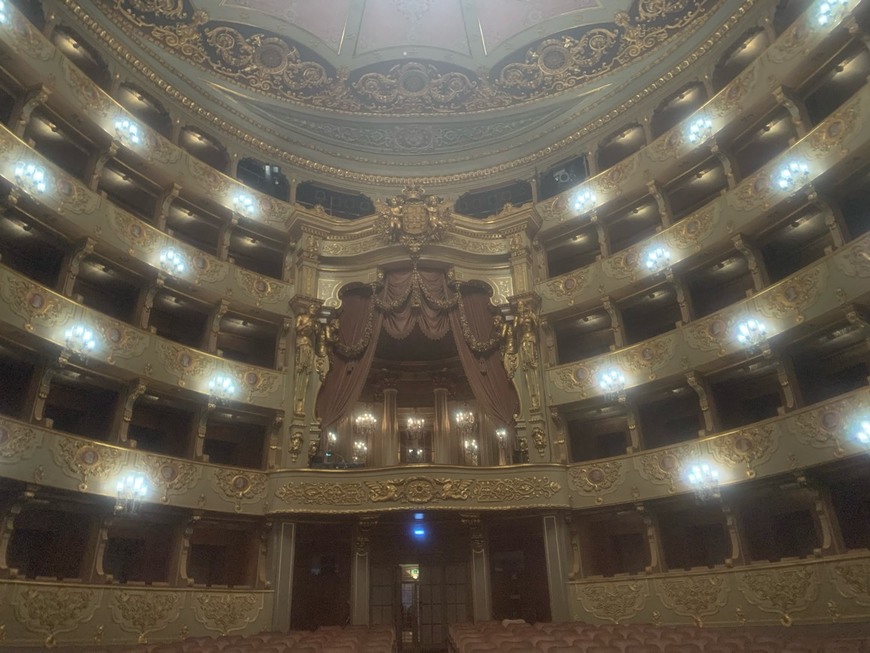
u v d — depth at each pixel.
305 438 22.09
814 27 19.05
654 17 24.45
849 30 17.73
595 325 24.50
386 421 26.83
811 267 17.67
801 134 19.34
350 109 28.38
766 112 20.47
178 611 18.25
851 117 17.39
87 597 16.61
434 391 27.61
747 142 21.42
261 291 23.66
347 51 26.77
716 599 17.69
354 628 18.33
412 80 28.00
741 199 20.31
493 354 23.80
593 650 9.62
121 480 17.94
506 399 23.03
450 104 28.61
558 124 27.50
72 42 21.56
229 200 24.33
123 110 21.59
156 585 18.14
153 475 18.77
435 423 27.02
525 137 28.16
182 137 25.00
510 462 23.69
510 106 28.34
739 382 20.59
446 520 21.67
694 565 19.86
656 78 24.70
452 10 26.03
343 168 28.27
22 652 15.00
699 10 23.66
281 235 25.33
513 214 25.19
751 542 18.72
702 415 21.38
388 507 20.23
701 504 19.28
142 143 22.03
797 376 19.16
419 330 25.45
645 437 22.12
